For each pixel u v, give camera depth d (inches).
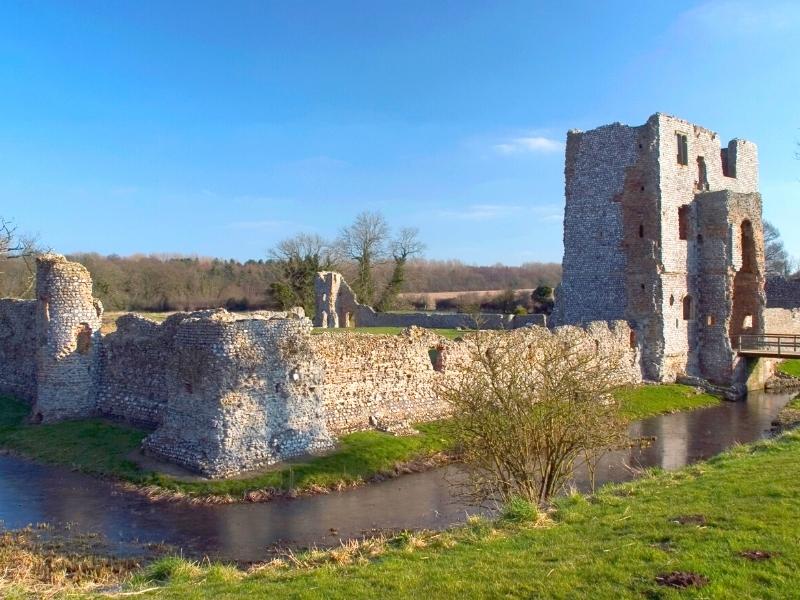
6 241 1760.6
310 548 608.1
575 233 1760.6
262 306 3053.6
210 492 767.7
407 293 3560.5
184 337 869.2
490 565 401.4
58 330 1075.3
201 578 447.2
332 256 2824.8
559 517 509.7
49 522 687.1
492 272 4931.1
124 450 909.2
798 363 1908.2
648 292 1621.6
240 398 831.1
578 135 1761.8
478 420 639.8
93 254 3021.7
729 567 360.5
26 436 1004.6
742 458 667.4
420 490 815.7
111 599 403.2
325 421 933.2
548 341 1103.0
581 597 344.2
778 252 3998.5
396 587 378.3
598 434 644.1
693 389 1562.5
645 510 495.5
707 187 1761.8
